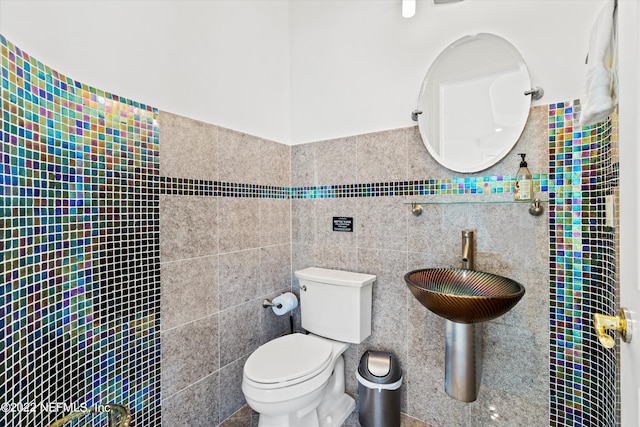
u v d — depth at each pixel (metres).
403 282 1.65
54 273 0.99
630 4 0.53
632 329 0.52
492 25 1.43
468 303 1.13
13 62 0.87
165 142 1.37
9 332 0.83
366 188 1.77
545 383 1.32
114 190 1.19
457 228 1.50
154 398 1.32
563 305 1.28
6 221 0.84
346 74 1.85
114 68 1.19
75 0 1.07
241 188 1.73
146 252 1.30
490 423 1.44
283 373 1.31
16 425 0.84
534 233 1.34
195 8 1.50
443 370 1.54
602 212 1.18
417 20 1.62
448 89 1.52
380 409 1.52
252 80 1.81
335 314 1.68
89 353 1.11
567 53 1.27
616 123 1.00
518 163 1.37
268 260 1.90
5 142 0.84
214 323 1.58
